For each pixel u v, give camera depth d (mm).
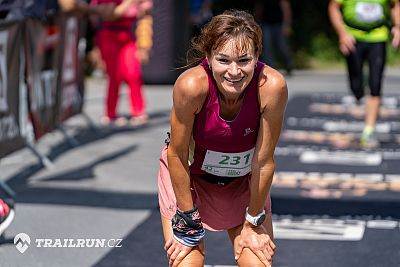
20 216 9102
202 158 5562
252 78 5203
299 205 9750
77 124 15250
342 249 8109
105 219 9070
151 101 18406
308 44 30531
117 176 11133
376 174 11531
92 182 10766
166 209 5688
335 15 12922
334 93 21234
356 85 13188
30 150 12367
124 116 16250
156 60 20797
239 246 5562
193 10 22078
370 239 8438
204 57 5434
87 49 24219
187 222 5477
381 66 13156
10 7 11508
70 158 12227
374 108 13625
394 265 7625
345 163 12312
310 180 11141
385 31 12977
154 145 13344
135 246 8164
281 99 5215
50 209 9422
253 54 5043
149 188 10516
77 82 13680
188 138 5324
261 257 5469
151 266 7574
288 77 25438
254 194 5438
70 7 12883
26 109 10805
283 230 8750
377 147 13680
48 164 11531
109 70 15195
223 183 5758
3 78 9773
